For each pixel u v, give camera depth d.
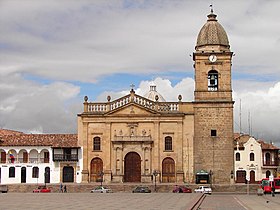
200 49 86.69
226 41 86.75
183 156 85.44
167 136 86.44
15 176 90.75
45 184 81.56
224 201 54.94
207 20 88.31
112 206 41.12
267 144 116.25
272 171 112.56
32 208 37.94
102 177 86.06
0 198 54.31
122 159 86.62
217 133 84.94
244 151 112.69
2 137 94.94
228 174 83.88
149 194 67.38
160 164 86.00
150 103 87.38
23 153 91.81
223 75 85.69
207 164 84.50
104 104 88.25
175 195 63.91
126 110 87.50
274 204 49.69
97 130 87.75
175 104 86.81
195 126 85.44
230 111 85.00
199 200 52.19
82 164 87.69
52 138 93.12
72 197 57.38
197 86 85.94
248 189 77.81
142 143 86.56
